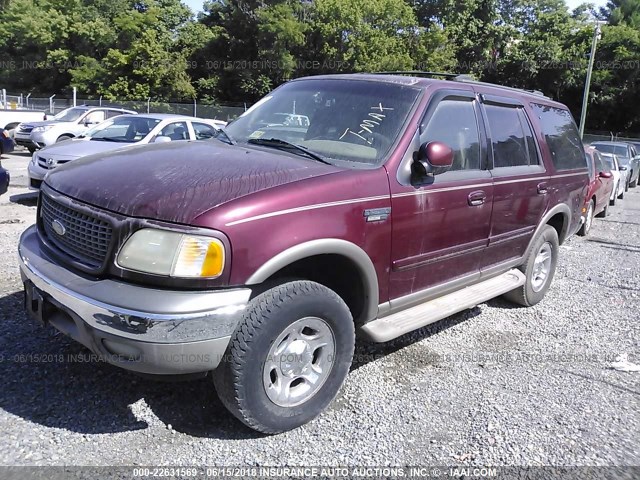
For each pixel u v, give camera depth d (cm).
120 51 4509
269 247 273
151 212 265
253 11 4256
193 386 350
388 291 349
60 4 5178
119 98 4131
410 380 381
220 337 262
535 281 546
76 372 353
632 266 780
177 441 294
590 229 1091
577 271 731
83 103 3753
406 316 369
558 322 518
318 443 301
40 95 5031
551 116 542
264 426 294
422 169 346
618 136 3875
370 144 351
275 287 288
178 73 4169
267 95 452
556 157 528
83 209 285
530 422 335
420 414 337
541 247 527
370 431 315
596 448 312
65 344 386
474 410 345
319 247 293
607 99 4316
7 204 881
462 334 473
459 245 398
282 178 298
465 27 4431
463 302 413
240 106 3925
